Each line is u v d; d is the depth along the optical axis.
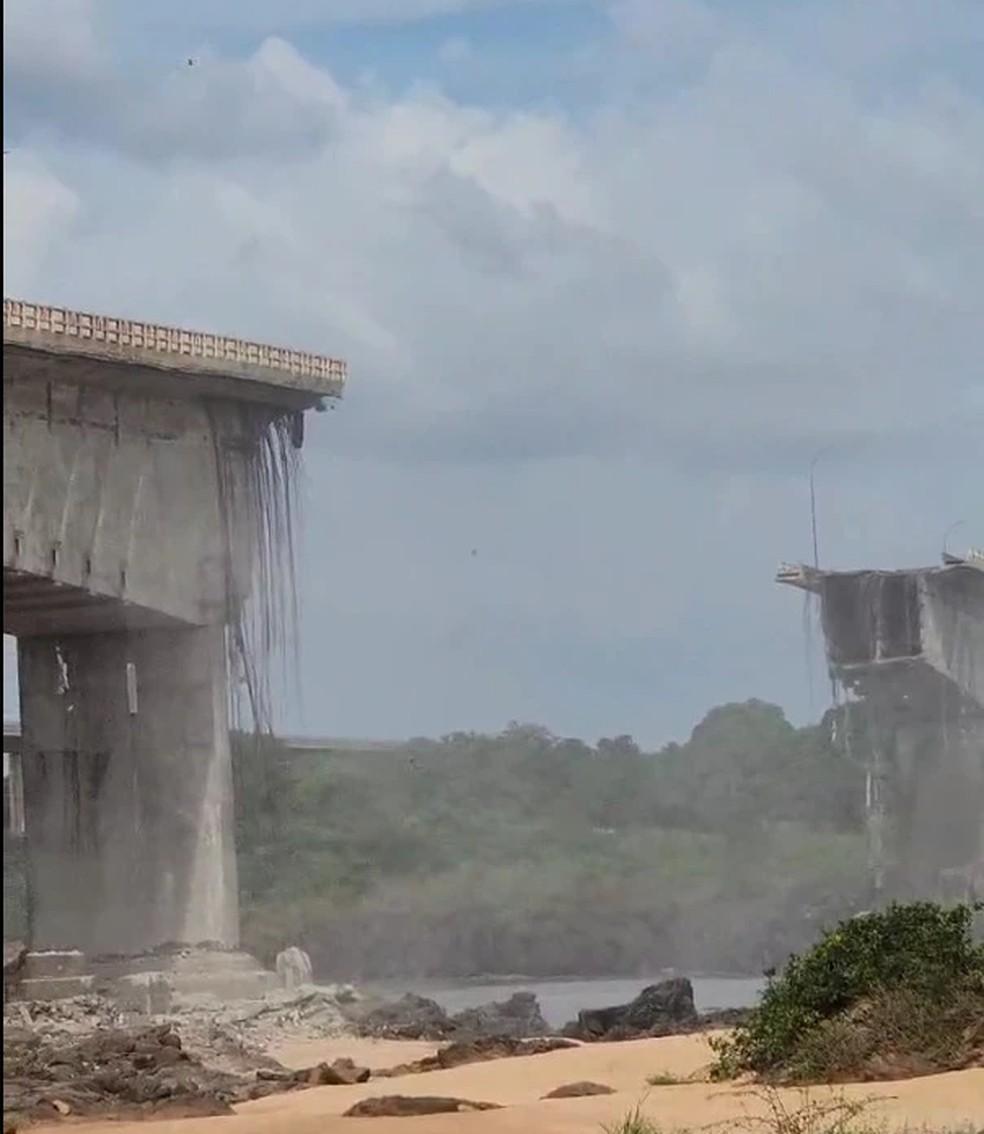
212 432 69.19
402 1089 32.00
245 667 71.50
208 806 70.19
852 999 28.72
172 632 69.62
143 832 70.06
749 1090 26.14
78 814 70.94
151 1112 29.89
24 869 71.00
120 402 66.00
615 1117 23.97
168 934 68.56
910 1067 27.08
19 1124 28.22
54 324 62.16
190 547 68.81
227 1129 24.89
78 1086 33.28
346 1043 50.91
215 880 69.50
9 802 72.12
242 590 70.56
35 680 71.62
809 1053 27.83
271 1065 43.59
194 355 66.44
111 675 70.44
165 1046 42.66
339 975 73.88
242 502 70.44
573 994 70.44
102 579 66.06
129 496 66.69
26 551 63.56
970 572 74.69
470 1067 35.97
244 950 69.94
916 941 28.98
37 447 63.69
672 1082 29.45
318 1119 25.45
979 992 28.09
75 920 69.75
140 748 70.31
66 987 60.44
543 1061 35.22
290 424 71.12
